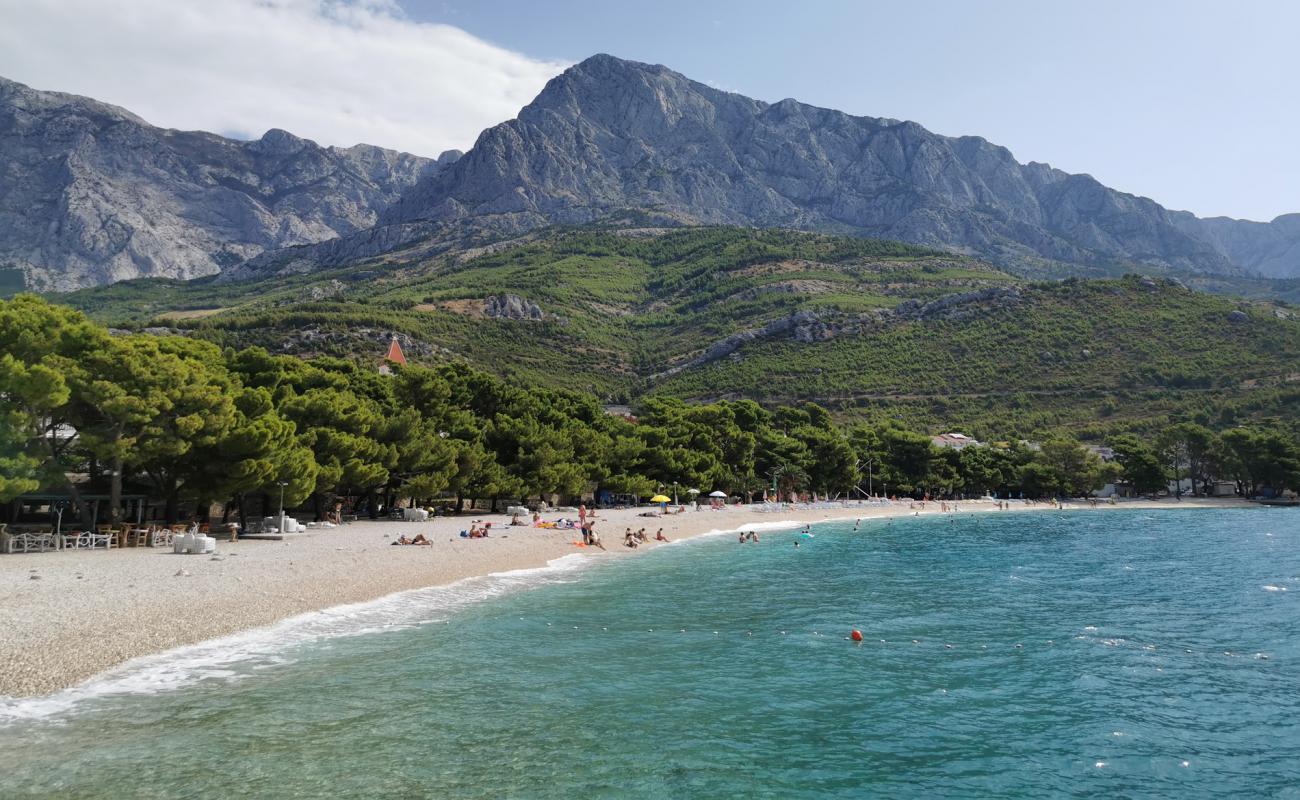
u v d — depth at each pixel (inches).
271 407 1915.6
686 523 3110.2
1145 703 861.2
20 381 1402.6
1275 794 638.5
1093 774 674.2
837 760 691.4
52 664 823.1
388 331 7347.4
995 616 1331.2
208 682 826.8
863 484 5295.3
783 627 1216.8
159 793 565.9
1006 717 810.8
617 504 3737.7
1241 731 778.8
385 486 2618.1
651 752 693.9
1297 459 5290.4
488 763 652.7
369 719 741.9
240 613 1102.4
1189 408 6579.7
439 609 1256.2
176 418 1617.9
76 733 673.0
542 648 1033.5
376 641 1032.2
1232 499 5634.8
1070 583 1737.2
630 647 1059.9
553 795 596.4
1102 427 6540.4
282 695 796.0
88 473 1868.8
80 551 1514.5
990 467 5664.4
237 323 7214.6
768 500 4421.8
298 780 601.0
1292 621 1309.1
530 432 2940.5
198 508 2106.3
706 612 1321.4
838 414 7244.1
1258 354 7062.0
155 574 1275.8
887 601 1470.2
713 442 4212.6
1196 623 1286.9
